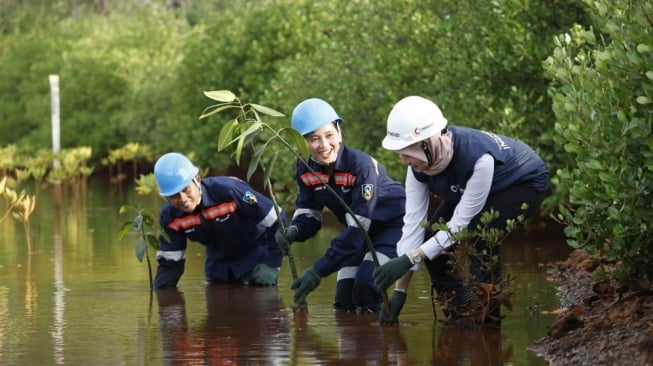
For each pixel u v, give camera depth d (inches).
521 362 229.8
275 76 741.9
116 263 405.4
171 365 235.8
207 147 800.9
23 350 253.3
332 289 341.4
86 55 1069.1
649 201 255.0
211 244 356.2
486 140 256.5
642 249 260.7
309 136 292.0
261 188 741.3
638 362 211.9
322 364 233.5
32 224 556.7
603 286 278.4
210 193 345.1
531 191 260.7
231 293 337.4
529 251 411.8
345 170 295.4
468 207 253.4
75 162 847.7
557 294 314.3
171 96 933.8
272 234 354.9
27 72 1149.1
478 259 257.3
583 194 261.4
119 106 1039.6
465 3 472.1
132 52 1063.0
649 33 245.9
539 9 429.4
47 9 1434.5
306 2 763.4
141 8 1433.3
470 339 254.7
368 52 558.3
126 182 896.3
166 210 346.9
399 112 249.4
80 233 510.6
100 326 282.4
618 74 254.8
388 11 541.0
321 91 587.5
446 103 465.7
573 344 235.9
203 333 271.4
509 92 444.8
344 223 309.1
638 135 249.9
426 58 501.4
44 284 355.9
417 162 251.1
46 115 1047.0
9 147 962.7
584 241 266.1
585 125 255.1
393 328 271.7
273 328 276.5
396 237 299.3
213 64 796.6
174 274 350.0
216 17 840.3
